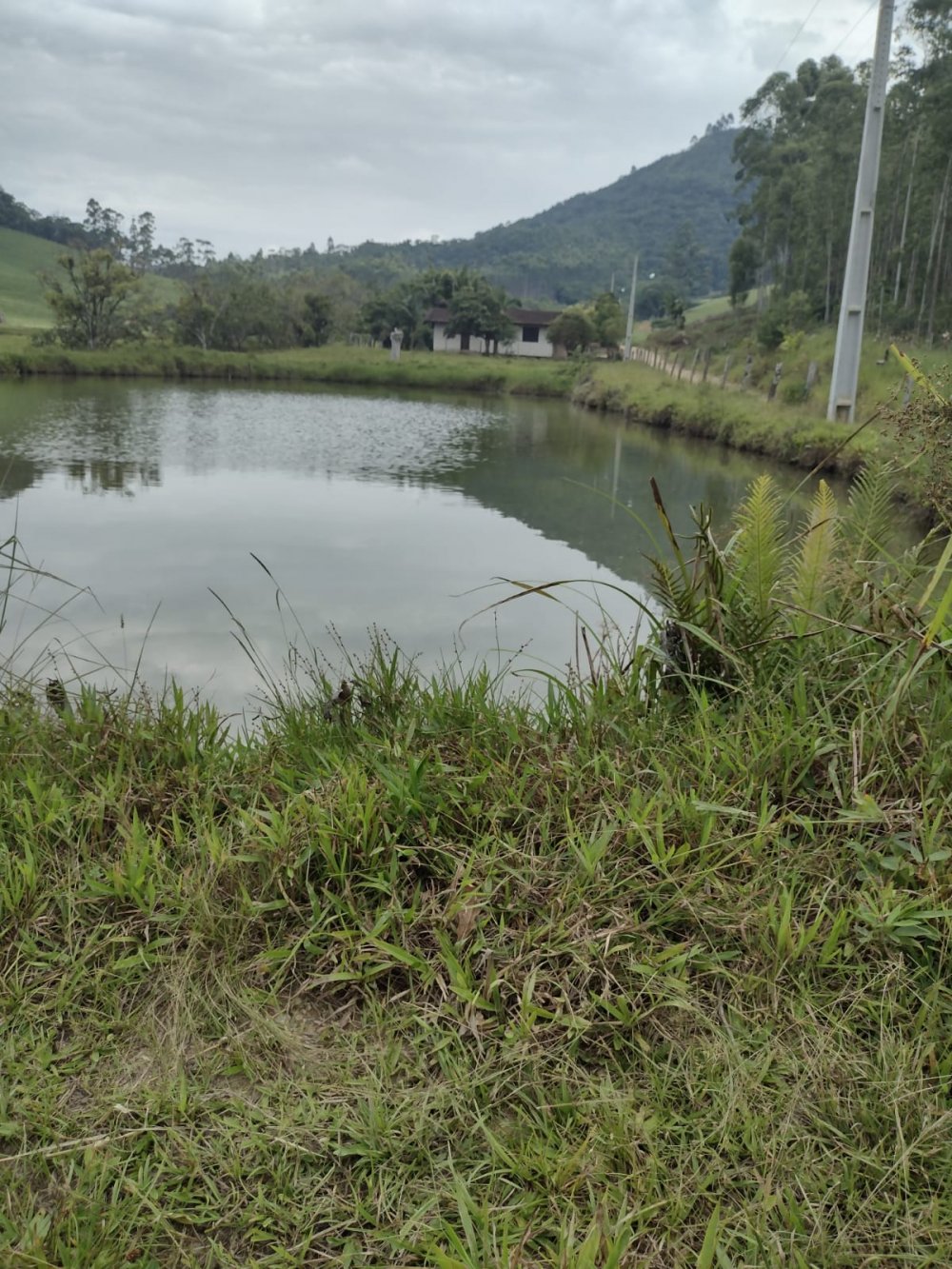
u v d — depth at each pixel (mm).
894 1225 1289
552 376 39906
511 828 2082
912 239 31609
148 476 11844
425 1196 1338
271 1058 1577
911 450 2824
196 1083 1531
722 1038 1571
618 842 1958
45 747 2479
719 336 48281
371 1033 1634
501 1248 1239
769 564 2662
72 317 40781
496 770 2227
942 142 27594
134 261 71000
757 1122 1412
